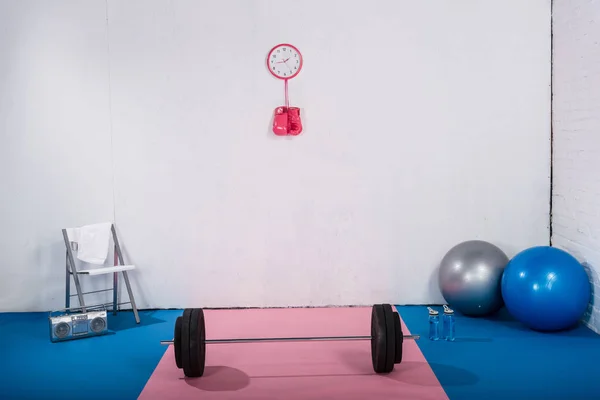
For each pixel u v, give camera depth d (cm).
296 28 467
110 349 393
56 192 475
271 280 482
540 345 387
